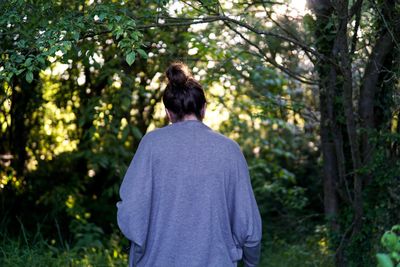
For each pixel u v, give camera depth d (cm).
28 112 701
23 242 612
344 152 492
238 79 644
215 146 247
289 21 484
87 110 605
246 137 852
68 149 763
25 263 511
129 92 596
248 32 521
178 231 238
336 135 468
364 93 464
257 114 548
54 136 746
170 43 605
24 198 713
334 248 493
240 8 455
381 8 430
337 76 448
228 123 812
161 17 388
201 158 244
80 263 554
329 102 466
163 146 245
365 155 471
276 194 776
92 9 340
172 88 256
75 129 750
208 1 372
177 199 239
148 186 240
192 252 237
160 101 764
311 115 546
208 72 544
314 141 627
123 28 322
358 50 437
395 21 425
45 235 690
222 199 242
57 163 745
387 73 455
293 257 636
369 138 454
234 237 247
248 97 718
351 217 476
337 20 416
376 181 458
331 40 458
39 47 332
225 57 548
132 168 245
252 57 582
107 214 771
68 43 325
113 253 640
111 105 636
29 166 734
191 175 241
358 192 457
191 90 254
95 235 654
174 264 237
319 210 830
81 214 703
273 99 561
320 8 451
